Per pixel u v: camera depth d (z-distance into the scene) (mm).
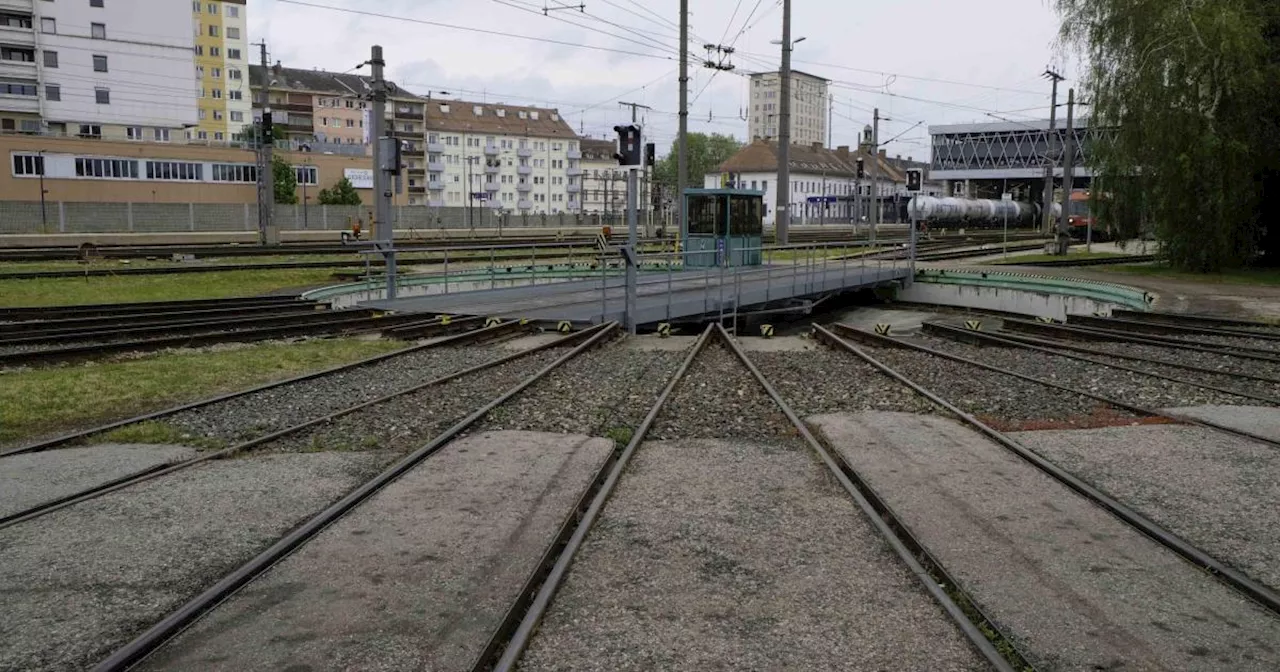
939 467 8375
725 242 32656
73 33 80375
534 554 6102
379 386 12445
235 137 105125
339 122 127625
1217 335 18625
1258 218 33219
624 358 15820
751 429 10172
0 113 78125
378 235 28188
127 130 84312
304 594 5422
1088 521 6855
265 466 8367
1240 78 28703
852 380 13516
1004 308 31641
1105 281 29781
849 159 141375
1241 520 6930
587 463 8461
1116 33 31125
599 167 149000
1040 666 4586
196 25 120250
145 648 4684
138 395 11711
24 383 12328
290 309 21281
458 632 4906
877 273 33031
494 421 10383
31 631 4984
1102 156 32531
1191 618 5188
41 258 33219
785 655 4668
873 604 5324
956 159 103938
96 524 6723
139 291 24859
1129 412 11125
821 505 7262
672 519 6895
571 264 31047
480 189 131000
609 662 4598
